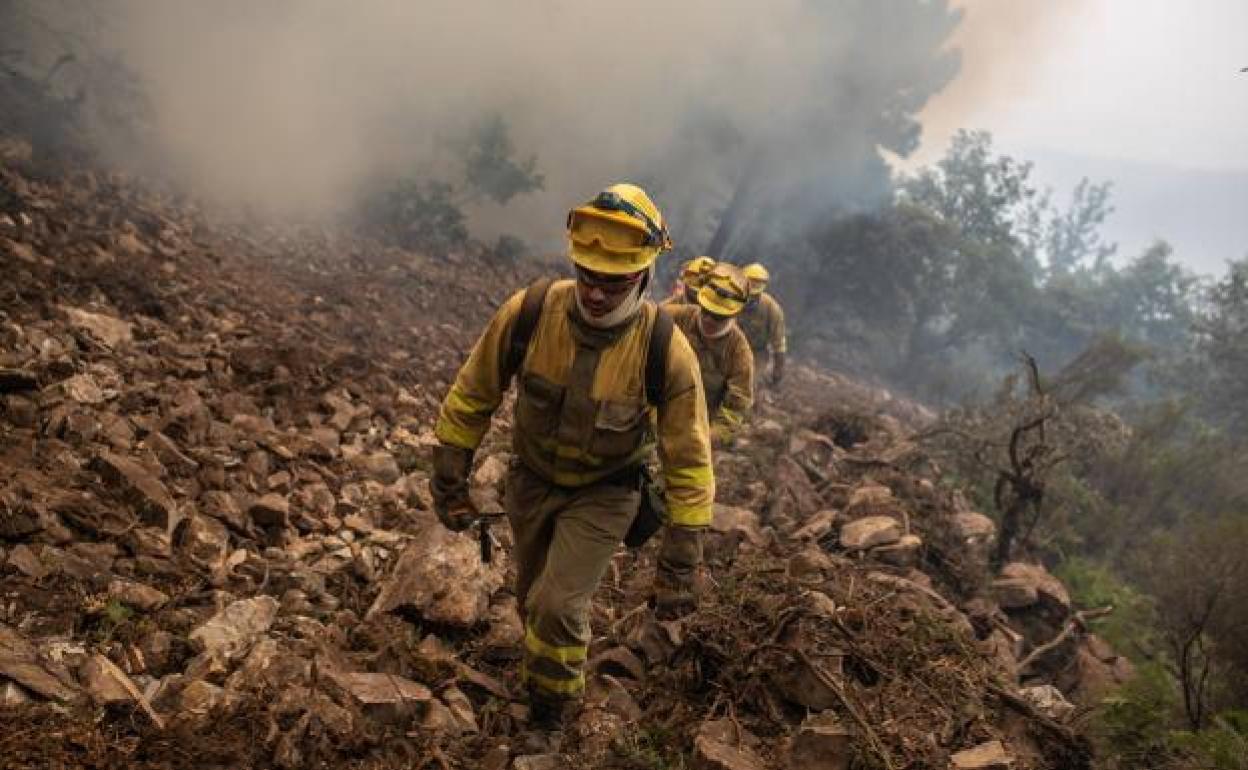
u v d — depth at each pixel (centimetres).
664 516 271
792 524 513
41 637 247
